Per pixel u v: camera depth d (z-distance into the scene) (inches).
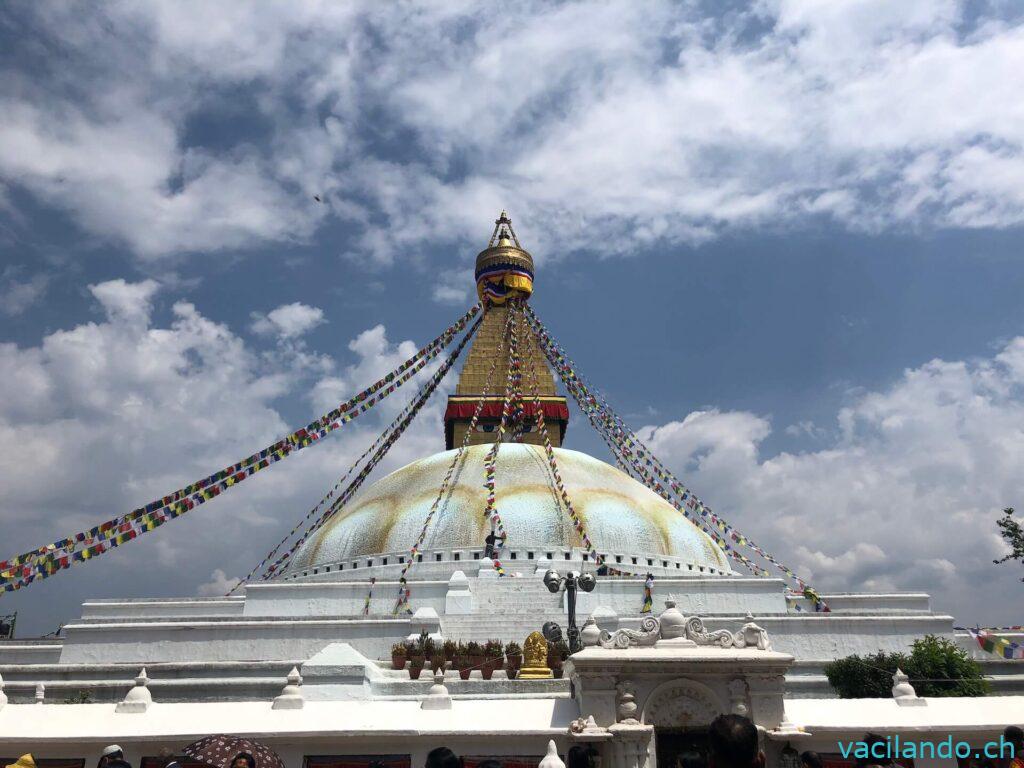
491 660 841.5
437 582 1124.5
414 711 517.0
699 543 1412.4
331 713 518.0
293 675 548.4
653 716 484.7
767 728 483.5
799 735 476.7
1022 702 542.0
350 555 1321.4
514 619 1045.8
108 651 961.5
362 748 499.2
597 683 488.1
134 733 499.2
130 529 979.3
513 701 522.6
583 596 1107.9
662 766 477.1
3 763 497.4
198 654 959.6
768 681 492.1
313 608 1133.7
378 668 828.0
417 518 1322.6
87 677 850.1
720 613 1102.4
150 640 966.4
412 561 1256.8
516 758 490.6
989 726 508.4
